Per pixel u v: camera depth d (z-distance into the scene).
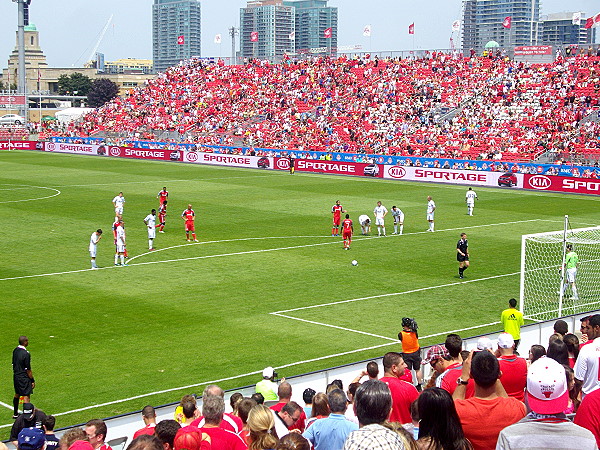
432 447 8.74
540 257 43.66
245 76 127.38
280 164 97.06
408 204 66.44
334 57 123.50
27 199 66.00
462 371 12.24
